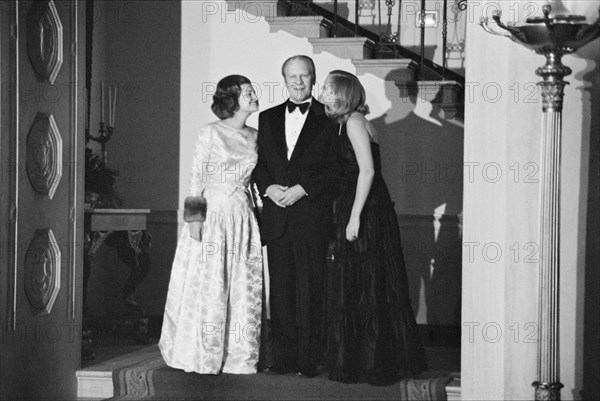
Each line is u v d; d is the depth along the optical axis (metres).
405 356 5.34
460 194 7.07
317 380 5.34
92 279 7.34
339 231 5.38
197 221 5.51
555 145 4.15
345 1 7.75
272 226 5.50
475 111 4.58
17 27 4.84
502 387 4.59
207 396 5.46
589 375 4.46
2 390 4.75
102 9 7.48
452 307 7.06
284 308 5.48
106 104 7.50
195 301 5.51
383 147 7.14
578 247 4.47
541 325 4.18
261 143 5.62
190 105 7.42
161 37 7.46
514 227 4.53
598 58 4.43
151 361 5.88
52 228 5.24
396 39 7.35
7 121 4.79
